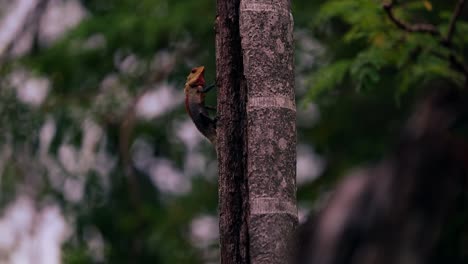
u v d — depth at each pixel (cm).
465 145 357
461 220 648
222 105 596
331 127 1576
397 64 894
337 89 1502
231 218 581
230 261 577
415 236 311
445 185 322
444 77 876
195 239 1658
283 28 600
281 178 582
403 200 318
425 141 354
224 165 588
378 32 893
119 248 1609
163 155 1666
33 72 1580
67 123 1588
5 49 1648
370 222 314
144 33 1506
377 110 1523
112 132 1612
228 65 597
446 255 418
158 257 1609
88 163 1603
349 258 309
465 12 1029
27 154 1596
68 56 1569
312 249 317
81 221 1591
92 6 1653
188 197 1659
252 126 587
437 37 876
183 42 1562
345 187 327
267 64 593
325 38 1402
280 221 575
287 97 595
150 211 1625
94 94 1625
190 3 1510
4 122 1595
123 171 1622
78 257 1517
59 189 1597
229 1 602
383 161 338
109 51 1570
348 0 913
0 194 1566
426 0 925
